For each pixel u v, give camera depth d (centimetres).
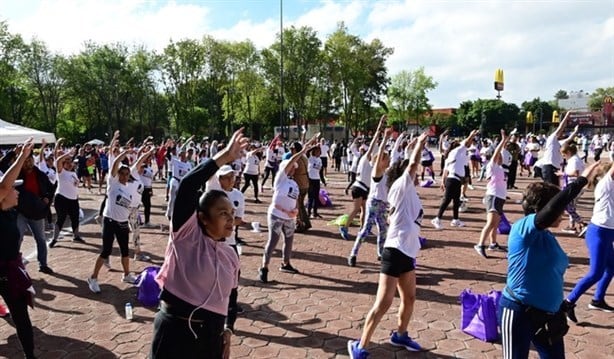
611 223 485
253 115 5844
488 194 780
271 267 741
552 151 1005
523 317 304
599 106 10481
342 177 2328
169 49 5919
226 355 288
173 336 252
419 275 684
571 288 618
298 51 4753
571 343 457
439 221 1016
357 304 576
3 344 476
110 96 6028
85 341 477
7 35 5069
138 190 779
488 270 707
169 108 6462
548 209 294
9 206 410
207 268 254
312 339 476
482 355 437
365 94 6084
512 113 7812
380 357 434
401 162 519
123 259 655
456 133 8081
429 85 7362
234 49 5819
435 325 508
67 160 892
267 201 1484
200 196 271
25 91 5534
